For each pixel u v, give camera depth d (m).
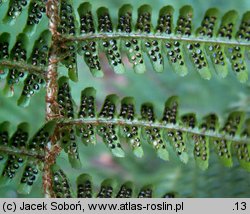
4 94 0.16
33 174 0.16
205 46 0.17
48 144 0.16
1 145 0.16
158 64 0.17
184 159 0.16
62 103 0.16
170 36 0.17
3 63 0.16
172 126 0.16
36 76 0.16
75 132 0.16
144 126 0.16
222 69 0.17
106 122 0.16
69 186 0.16
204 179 0.19
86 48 0.17
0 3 0.17
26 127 0.16
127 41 0.17
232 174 0.18
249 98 0.20
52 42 0.17
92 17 0.17
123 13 0.17
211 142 0.16
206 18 0.17
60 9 0.17
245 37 0.17
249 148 0.16
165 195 0.16
